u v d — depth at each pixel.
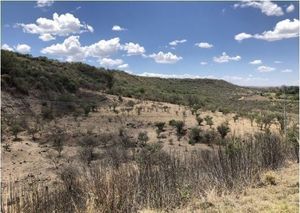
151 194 7.55
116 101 49.84
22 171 17.67
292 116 26.72
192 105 50.16
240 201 7.86
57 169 17.77
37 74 50.44
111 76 69.56
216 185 8.55
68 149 22.92
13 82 42.75
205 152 11.80
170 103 53.97
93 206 6.57
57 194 7.53
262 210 7.30
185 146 22.72
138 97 56.88
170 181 7.98
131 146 22.17
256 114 36.91
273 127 29.95
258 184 9.20
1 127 28.31
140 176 7.80
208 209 7.41
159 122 30.72
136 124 32.41
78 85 56.00
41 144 25.28
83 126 31.75
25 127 30.81
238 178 9.02
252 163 9.87
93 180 7.01
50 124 32.78
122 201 6.84
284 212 7.09
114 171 7.33
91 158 18.33
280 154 11.25
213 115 39.47
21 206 6.38
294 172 10.30
